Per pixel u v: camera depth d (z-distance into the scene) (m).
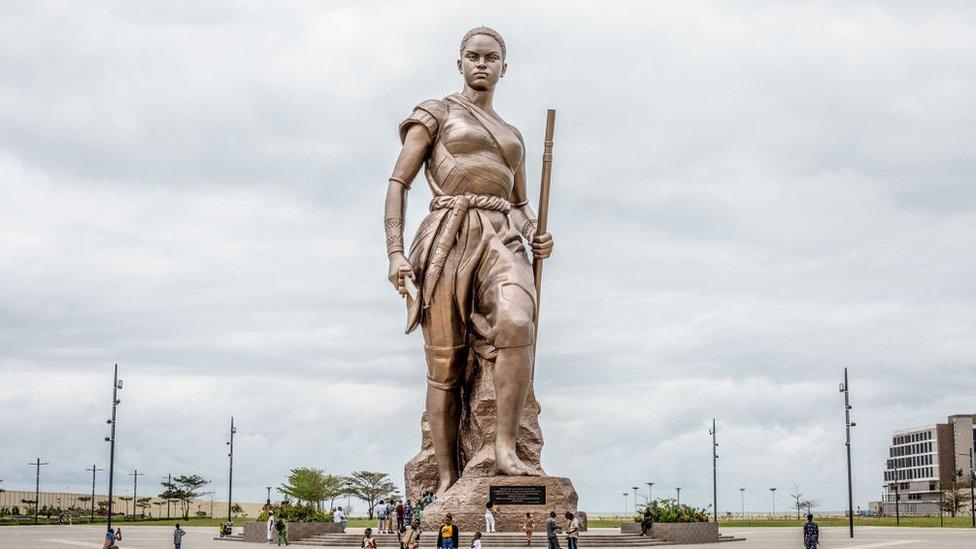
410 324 31.45
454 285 31.16
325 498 85.69
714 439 63.94
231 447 62.22
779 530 56.22
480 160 31.42
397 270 31.00
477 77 32.22
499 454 30.25
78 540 42.22
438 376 31.81
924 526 67.69
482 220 31.25
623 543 31.36
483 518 29.62
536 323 31.55
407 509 31.30
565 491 30.36
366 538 24.33
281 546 34.47
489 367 31.38
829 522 78.38
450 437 32.03
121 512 100.00
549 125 32.28
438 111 31.94
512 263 30.94
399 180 31.81
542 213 32.22
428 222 31.67
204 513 101.19
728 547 33.16
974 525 67.56
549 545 24.69
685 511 37.28
